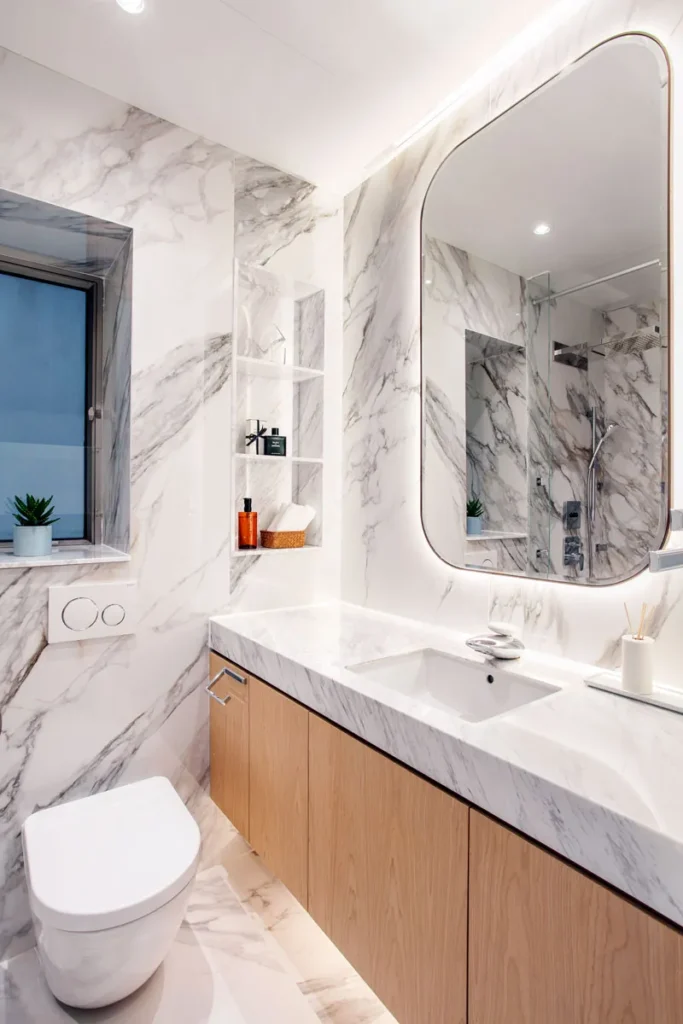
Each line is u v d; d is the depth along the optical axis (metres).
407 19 1.39
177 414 1.81
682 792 0.79
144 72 1.57
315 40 1.45
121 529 1.80
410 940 1.08
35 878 1.23
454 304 1.72
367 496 2.09
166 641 1.80
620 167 1.29
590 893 0.78
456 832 0.99
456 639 1.66
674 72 1.19
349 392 2.17
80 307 2.00
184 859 1.32
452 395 1.73
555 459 1.42
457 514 1.72
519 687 1.33
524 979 0.87
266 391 2.13
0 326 1.84
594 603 1.36
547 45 1.43
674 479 1.19
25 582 1.56
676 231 1.19
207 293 1.86
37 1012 1.38
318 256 2.16
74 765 1.63
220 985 1.47
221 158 1.89
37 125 1.55
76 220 1.66
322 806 1.33
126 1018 1.37
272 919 1.71
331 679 1.30
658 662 1.23
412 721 1.07
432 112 1.75
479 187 1.63
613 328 1.30
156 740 1.78
